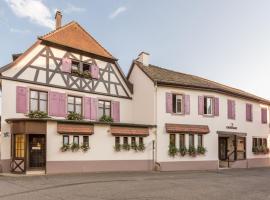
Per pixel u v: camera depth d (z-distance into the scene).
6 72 15.80
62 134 15.53
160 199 9.40
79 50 19.00
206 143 20.80
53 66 17.72
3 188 10.75
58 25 20.77
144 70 20.33
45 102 17.19
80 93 18.66
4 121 15.41
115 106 20.28
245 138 24.14
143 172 17.19
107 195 9.73
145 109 19.94
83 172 15.95
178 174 16.69
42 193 9.91
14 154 15.20
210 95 21.48
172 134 19.56
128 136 17.80
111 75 20.50
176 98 20.22
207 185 12.61
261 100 25.95
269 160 26.58
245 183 13.62
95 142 16.59
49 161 15.05
